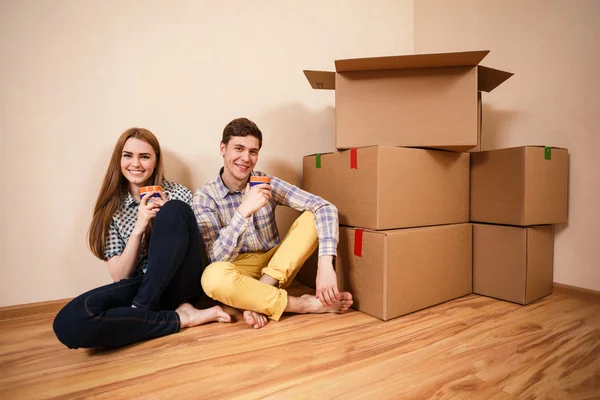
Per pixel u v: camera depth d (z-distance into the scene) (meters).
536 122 1.53
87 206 1.35
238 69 1.62
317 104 1.85
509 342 0.99
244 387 0.77
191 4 1.50
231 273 1.08
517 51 1.59
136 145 1.18
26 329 1.14
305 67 1.81
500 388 0.76
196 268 1.18
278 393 0.75
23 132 1.24
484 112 1.74
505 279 1.36
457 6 1.89
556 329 1.08
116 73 1.37
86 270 1.37
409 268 1.22
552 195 1.37
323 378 0.81
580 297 1.38
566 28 1.41
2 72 1.20
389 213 1.22
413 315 1.22
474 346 0.96
